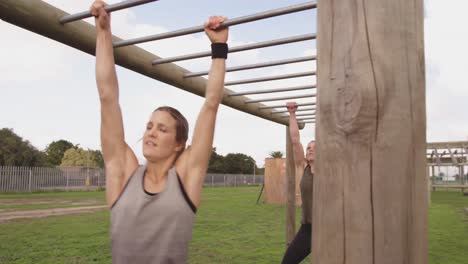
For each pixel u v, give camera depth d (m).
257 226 8.44
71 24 1.97
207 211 12.21
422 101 1.02
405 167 0.97
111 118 1.49
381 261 0.95
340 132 1.01
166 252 1.26
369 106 0.98
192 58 2.41
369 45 0.99
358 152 0.98
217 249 5.69
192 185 1.38
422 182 1.00
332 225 1.01
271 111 4.44
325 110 1.04
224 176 45.03
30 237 6.72
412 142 0.98
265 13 1.67
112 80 1.54
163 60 2.48
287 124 4.86
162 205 1.29
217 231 7.64
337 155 1.01
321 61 1.07
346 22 1.03
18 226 8.23
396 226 0.95
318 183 1.05
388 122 0.97
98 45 1.59
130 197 1.33
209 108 1.47
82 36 2.03
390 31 1.00
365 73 0.99
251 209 12.97
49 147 60.28
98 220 9.33
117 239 1.29
